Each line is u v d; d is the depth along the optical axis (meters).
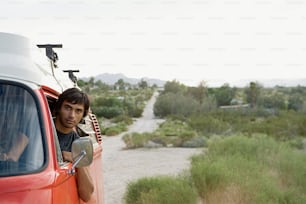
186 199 10.47
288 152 16.92
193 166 12.84
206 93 106.56
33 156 3.81
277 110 72.50
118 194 14.73
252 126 41.69
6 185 3.53
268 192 11.17
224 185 11.16
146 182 12.10
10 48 4.26
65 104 4.77
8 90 3.99
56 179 3.75
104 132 51.06
